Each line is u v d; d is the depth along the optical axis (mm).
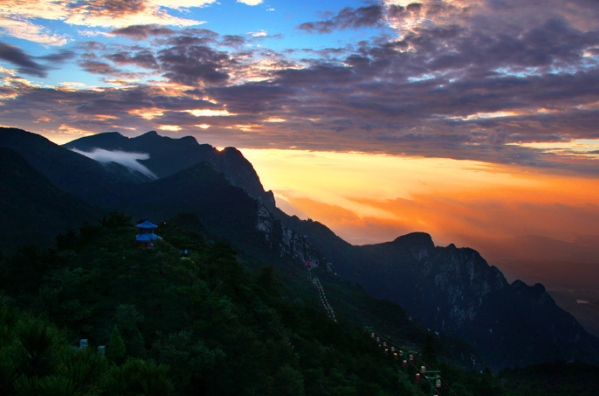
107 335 32281
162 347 31812
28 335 7895
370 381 62844
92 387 8273
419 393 67938
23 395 7105
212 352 33156
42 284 42688
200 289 45562
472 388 84125
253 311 55656
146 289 42625
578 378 122750
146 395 8836
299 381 41312
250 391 34031
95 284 42125
